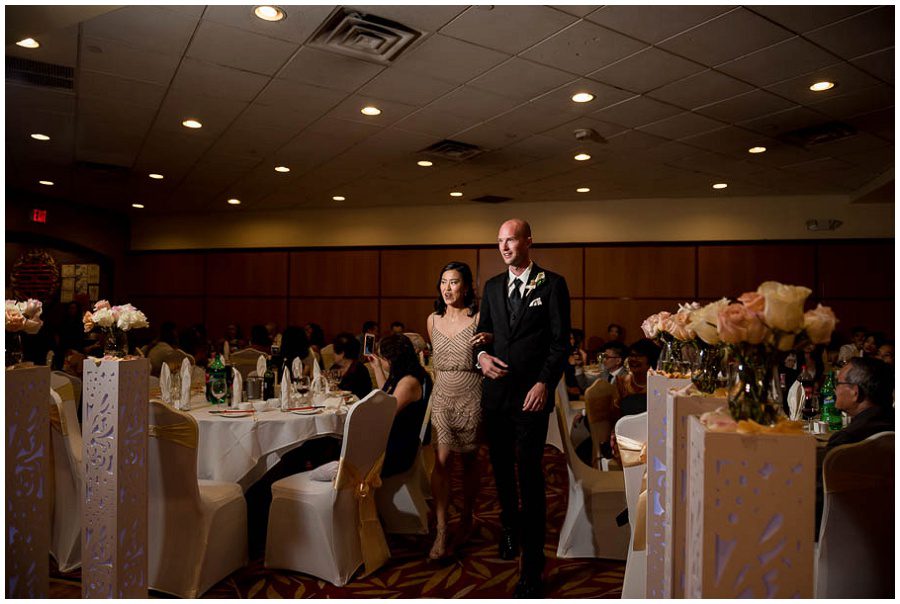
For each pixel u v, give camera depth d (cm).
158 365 561
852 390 237
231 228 1047
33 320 204
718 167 679
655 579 173
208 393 364
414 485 347
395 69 414
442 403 305
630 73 418
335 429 323
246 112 507
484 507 390
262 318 1030
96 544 222
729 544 116
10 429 193
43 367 206
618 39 367
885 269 804
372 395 276
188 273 1062
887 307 801
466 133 561
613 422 373
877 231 807
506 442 287
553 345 261
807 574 114
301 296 1014
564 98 468
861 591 190
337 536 277
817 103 474
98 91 459
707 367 150
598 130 550
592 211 901
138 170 721
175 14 342
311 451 404
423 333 959
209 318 1050
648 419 175
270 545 289
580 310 903
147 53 392
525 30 357
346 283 997
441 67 411
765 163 659
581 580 279
